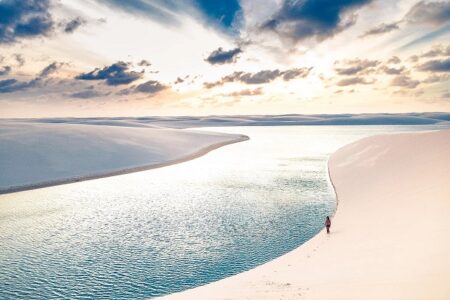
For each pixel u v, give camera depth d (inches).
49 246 1238.3
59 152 2888.8
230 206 1776.6
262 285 784.9
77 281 973.2
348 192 1865.2
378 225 1112.2
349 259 857.5
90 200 1907.0
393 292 578.2
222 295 757.9
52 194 2020.2
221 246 1222.3
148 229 1424.7
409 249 788.6
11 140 2960.1
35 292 916.6
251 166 3120.1
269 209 1704.0
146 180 2472.9
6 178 2220.7
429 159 1802.4
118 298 879.1
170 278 983.0
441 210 1018.1
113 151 3243.1
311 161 3444.9
